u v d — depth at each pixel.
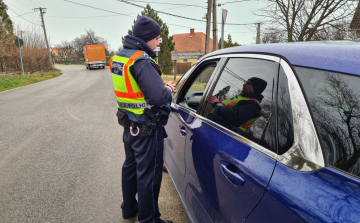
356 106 0.90
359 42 1.14
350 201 0.78
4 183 2.99
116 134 4.89
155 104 1.70
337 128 0.92
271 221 0.99
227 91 1.62
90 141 4.48
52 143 4.37
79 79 18.72
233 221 1.25
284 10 12.78
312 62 1.07
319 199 0.85
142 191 1.93
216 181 1.43
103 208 2.52
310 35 12.23
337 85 0.96
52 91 11.38
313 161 0.93
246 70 1.49
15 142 4.43
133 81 1.72
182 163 2.08
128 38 1.80
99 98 9.27
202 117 1.82
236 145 1.34
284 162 1.02
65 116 6.38
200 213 1.67
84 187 2.90
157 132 1.88
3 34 22.41
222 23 6.95
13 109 7.27
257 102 1.32
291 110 1.07
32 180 3.06
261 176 1.08
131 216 2.35
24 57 23.83
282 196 0.95
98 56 33.38
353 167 0.85
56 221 2.32
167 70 32.38
